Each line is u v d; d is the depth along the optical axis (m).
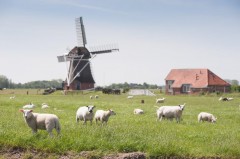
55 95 87.88
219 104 58.09
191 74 116.81
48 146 15.40
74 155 15.10
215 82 112.38
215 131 23.39
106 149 15.74
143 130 21.34
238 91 112.00
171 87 116.50
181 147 16.41
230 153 16.62
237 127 26.67
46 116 17.48
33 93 101.25
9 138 15.93
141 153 15.52
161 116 29.66
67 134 17.70
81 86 109.44
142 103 57.72
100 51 111.75
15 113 31.11
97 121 25.48
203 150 16.84
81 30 111.12
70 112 35.19
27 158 14.77
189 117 33.84
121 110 40.16
